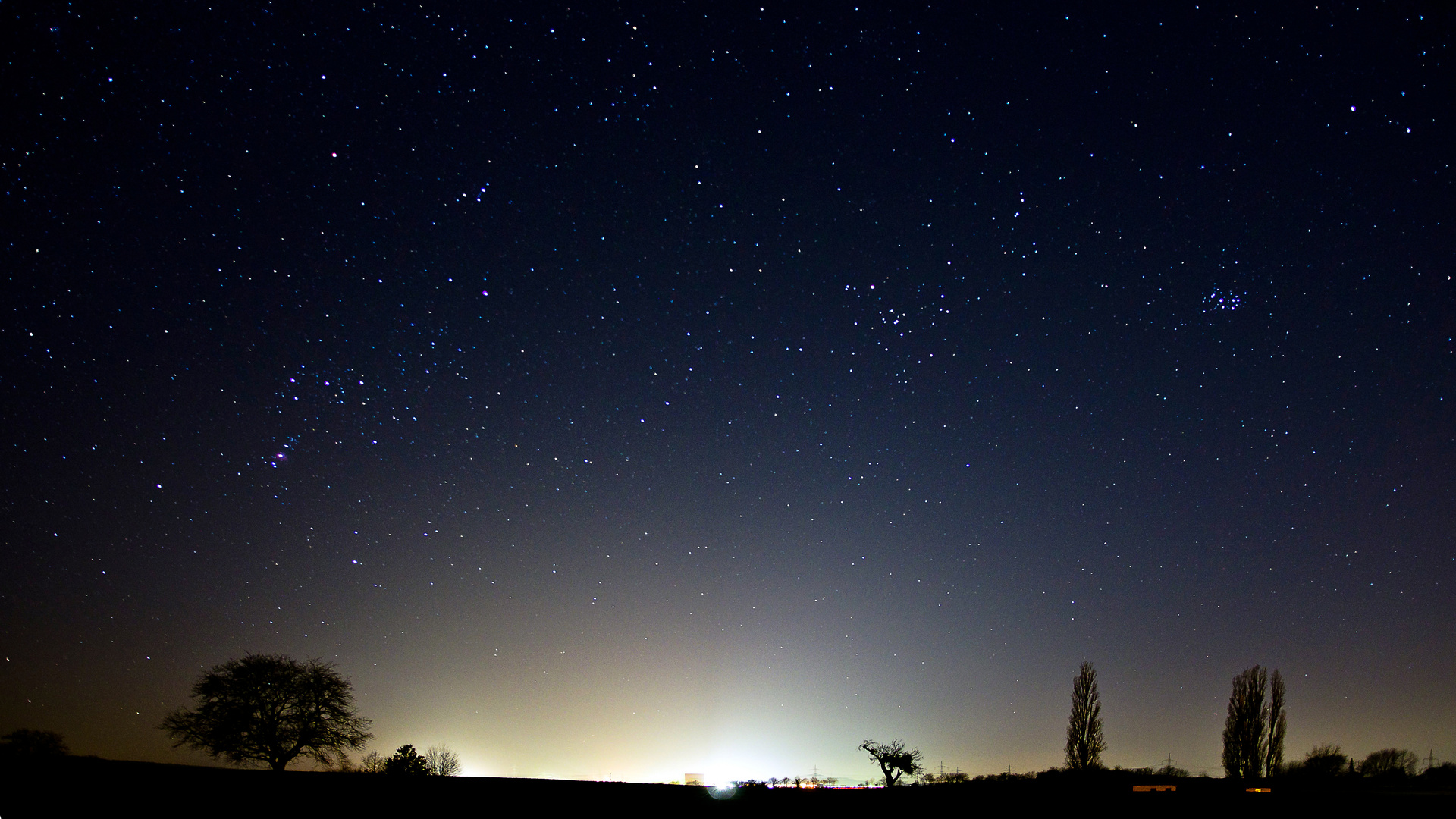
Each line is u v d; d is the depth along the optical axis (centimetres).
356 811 1759
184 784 1961
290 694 3503
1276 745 3706
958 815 2002
